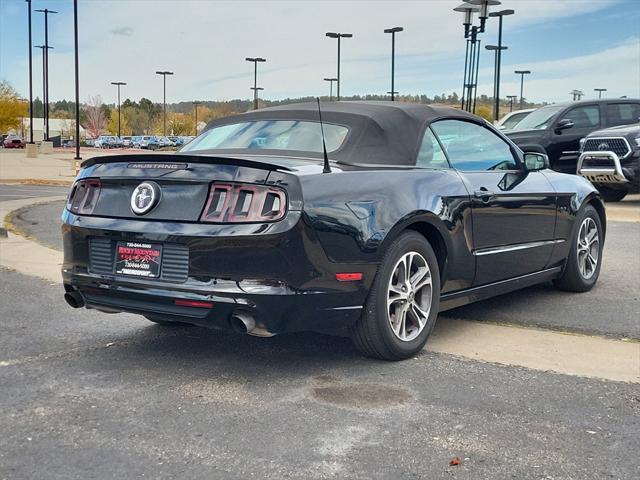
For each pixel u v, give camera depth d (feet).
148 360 13.96
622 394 12.19
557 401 11.81
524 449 9.95
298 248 11.87
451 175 15.14
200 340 15.39
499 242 16.33
